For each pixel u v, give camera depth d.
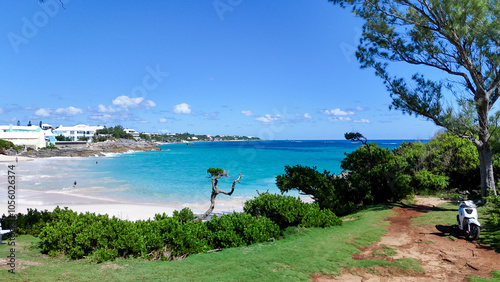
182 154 106.81
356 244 8.07
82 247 7.17
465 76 12.84
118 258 7.11
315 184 13.66
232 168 52.41
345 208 13.49
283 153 98.50
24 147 101.00
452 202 13.71
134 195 28.28
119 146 134.88
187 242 8.00
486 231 8.66
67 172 49.44
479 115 12.08
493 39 10.75
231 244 8.38
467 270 6.16
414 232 9.16
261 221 9.31
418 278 5.83
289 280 5.59
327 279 5.77
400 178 14.77
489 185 11.93
